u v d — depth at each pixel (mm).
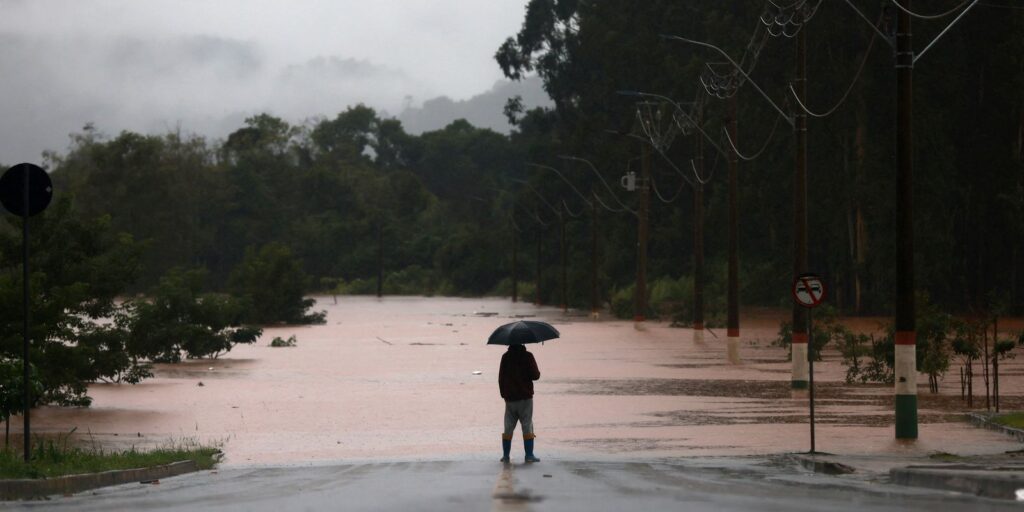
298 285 87625
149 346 46969
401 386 37312
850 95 84062
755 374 41250
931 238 82438
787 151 90938
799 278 21000
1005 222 85562
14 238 34688
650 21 112500
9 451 19078
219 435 25406
